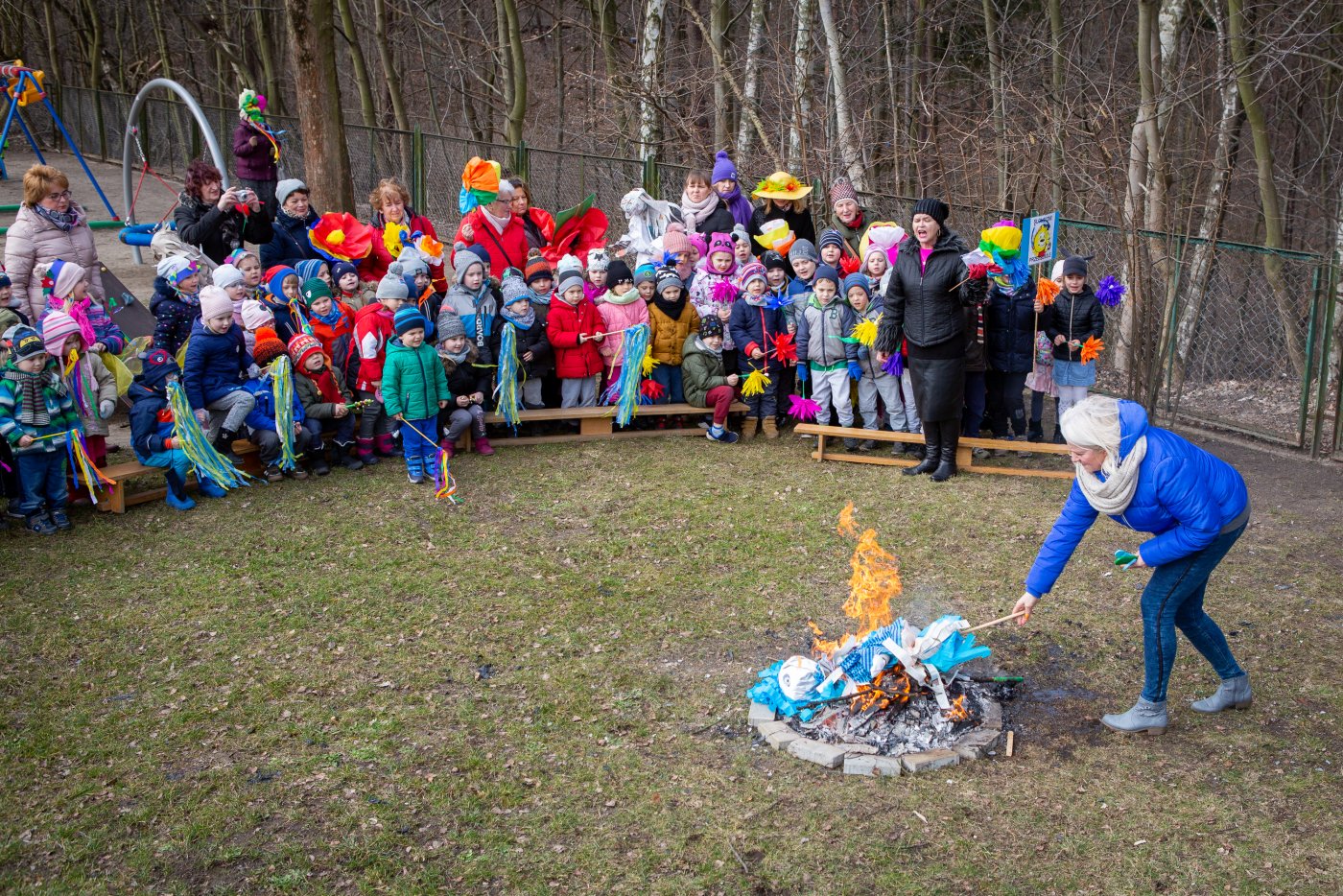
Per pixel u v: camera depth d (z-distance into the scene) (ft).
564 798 14.74
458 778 15.15
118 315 33.50
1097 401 15.19
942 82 52.44
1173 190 43.70
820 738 15.90
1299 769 15.17
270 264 29.17
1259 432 30.01
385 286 25.98
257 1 79.82
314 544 22.62
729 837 13.93
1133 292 30.71
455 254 27.94
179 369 24.88
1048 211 45.06
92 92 70.59
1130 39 58.34
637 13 69.51
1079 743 15.94
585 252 32.78
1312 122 55.67
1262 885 13.00
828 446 28.89
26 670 17.90
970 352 26.76
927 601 20.30
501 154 50.01
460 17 81.71
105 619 19.53
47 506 23.26
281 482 25.99
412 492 25.45
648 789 14.92
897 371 27.48
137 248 41.42
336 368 26.96
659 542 22.86
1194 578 15.35
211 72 103.50
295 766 15.40
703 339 29.01
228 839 13.94
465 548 22.56
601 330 29.07
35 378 22.44
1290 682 17.47
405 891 13.08
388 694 17.26
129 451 26.78
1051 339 27.89
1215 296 33.76
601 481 26.35
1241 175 44.73
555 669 18.03
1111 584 20.99
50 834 14.06
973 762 15.51
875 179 51.01
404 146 55.42
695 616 19.79
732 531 23.41
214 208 28.25
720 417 29.07
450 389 27.30
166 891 13.10
